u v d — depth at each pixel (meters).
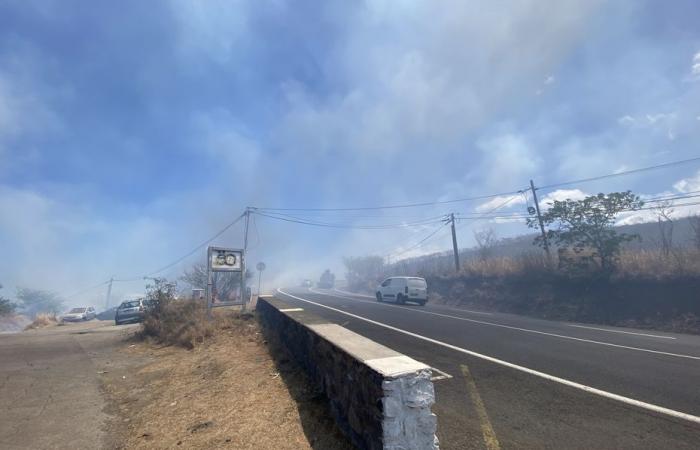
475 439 3.89
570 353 8.10
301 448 3.59
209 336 9.71
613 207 17.98
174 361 7.81
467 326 12.45
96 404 5.46
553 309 18.70
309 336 5.59
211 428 4.19
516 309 20.70
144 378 6.77
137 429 4.45
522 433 4.03
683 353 8.39
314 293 38.97
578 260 19.44
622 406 4.83
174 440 3.99
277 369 6.21
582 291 18.52
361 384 3.36
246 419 4.34
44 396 5.85
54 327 21.00
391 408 2.86
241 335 9.53
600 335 11.40
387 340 9.48
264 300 12.16
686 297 14.52
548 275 20.91
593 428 4.16
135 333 11.78
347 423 3.69
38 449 4.01
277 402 4.77
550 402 4.98
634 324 14.85
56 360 8.48
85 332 14.26
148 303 12.41
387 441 2.82
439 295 29.48
